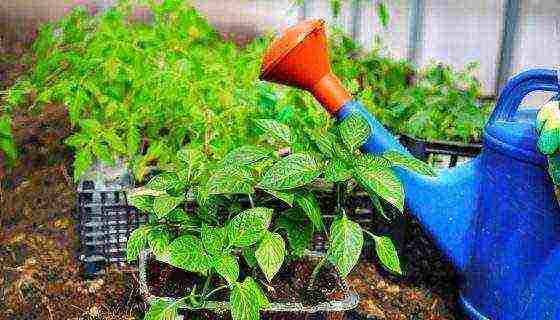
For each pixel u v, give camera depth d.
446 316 1.52
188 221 1.19
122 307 1.52
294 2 2.40
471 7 2.01
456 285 1.61
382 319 1.51
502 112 1.27
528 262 1.24
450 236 1.36
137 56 1.72
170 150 1.58
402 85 2.05
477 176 1.32
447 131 1.75
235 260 1.10
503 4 1.94
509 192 1.24
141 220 1.54
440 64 1.98
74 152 2.09
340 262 1.10
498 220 1.27
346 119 1.20
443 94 1.89
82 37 1.89
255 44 2.09
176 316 1.14
